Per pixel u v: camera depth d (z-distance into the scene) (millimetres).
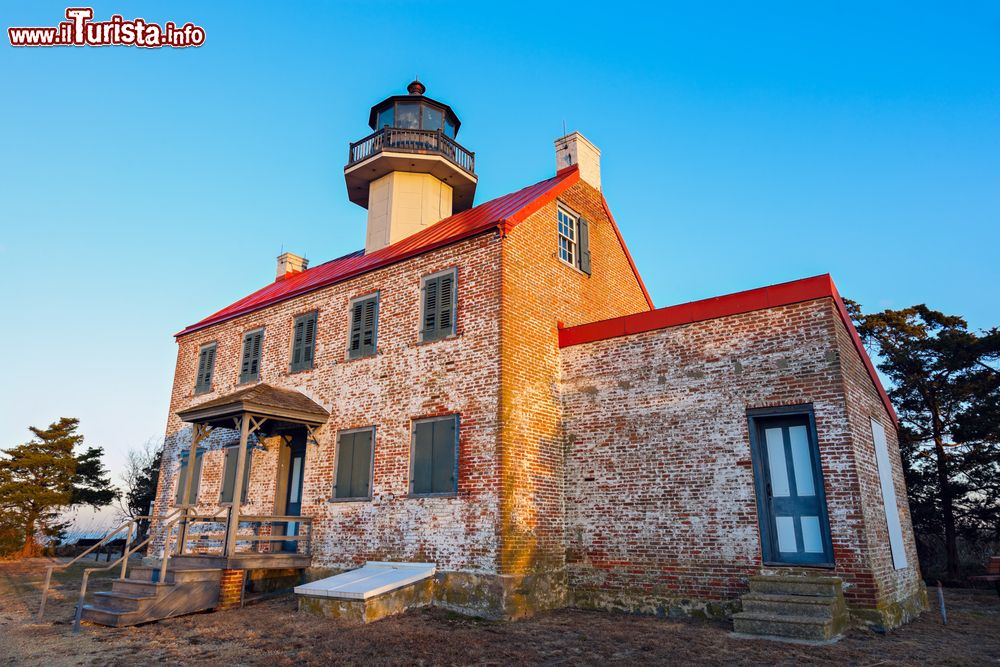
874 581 8852
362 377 13812
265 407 13023
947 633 8984
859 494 9164
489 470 11047
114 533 11531
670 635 8688
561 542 11852
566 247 14719
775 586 9234
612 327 12383
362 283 14672
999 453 19938
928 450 21703
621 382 12016
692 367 11195
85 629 9812
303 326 15750
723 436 10578
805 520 9672
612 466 11719
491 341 11758
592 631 9078
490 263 12305
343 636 8703
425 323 13055
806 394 9906
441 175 18812
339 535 12977
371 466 12953
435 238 14094
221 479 16375
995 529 20516
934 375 21656
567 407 12625
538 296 12977
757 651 7613
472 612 10461
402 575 10836
